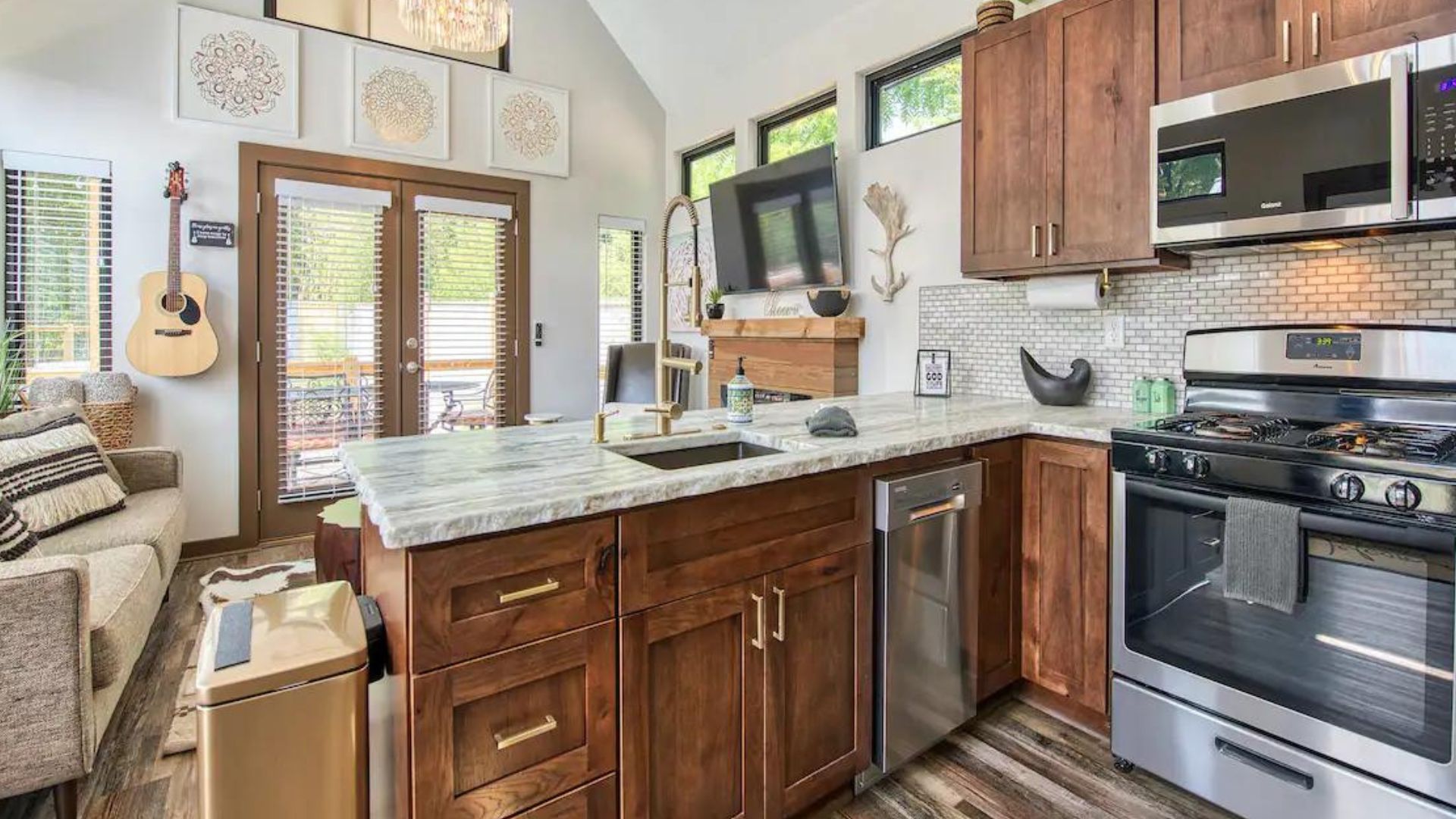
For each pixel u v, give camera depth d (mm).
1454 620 1335
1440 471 1333
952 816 1720
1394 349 1807
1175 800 1786
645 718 1341
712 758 1453
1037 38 2434
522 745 1194
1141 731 1857
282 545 3934
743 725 1499
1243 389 2098
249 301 3834
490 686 1154
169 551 2629
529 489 1285
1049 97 2398
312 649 1135
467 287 4543
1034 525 2156
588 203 5000
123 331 3514
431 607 1094
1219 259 2291
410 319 4344
